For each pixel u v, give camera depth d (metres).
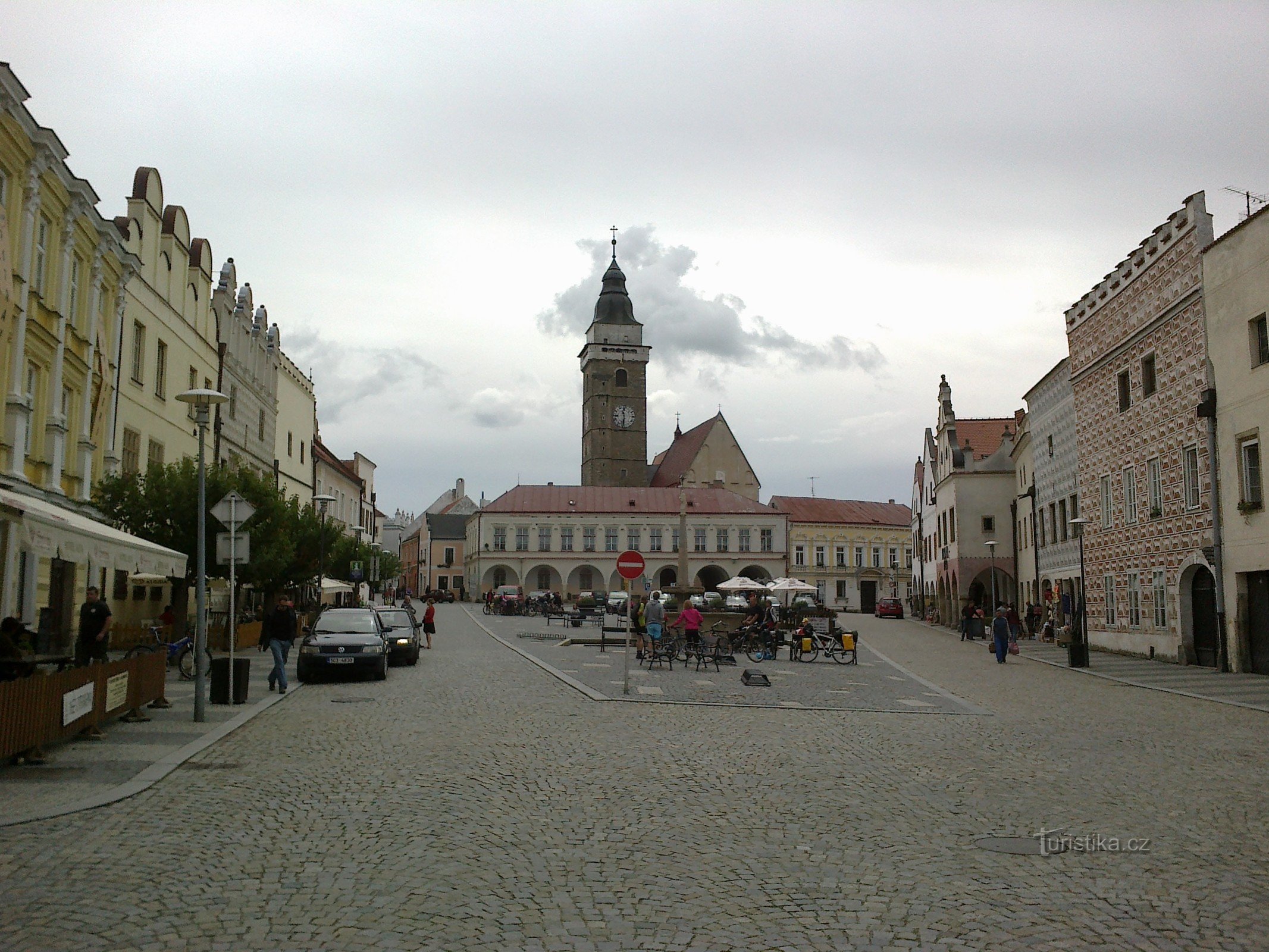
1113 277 38.19
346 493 80.38
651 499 108.62
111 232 26.52
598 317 130.12
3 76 19.61
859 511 122.00
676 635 36.00
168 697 20.33
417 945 6.32
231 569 19.16
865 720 18.22
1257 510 28.25
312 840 8.86
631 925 6.74
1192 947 6.40
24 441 21.48
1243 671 29.27
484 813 10.00
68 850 8.39
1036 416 51.06
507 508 105.81
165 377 33.81
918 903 7.27
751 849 8.74
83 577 26.78
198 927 6.59
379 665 24.23
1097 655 38.19
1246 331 28.81
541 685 23.62
